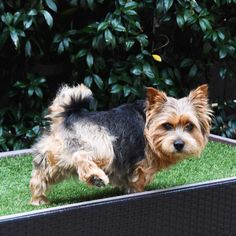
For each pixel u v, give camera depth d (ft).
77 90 17.83
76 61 26.89
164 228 16.58
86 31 25.98
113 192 19.43
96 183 16.65
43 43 26.99
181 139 17.20
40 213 14.30
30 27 25.13
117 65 27.09
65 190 19.69
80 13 27.45
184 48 29.91
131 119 17.76
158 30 29.04
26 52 25.27
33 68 27.45
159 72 28.40
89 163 16.69
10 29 24.45
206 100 18.20
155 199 16.29
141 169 17.80
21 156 23.88
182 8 26.84
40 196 18.11
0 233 13.69
